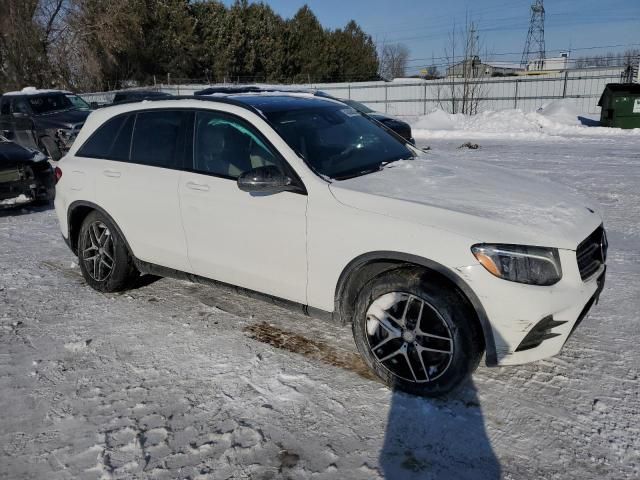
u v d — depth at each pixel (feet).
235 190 11.60
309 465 8.23
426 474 7.99
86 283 15.90
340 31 172.76
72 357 11.54
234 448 8.61
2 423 9.35
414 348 9.68
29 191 25.76
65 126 41.04
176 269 13.34
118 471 8.16
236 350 11.66
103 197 14.21
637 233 19.63
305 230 10.55
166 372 10.87
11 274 16.79
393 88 96.48
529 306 8.73
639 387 9.87
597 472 7.92
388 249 9.55
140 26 115.65
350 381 10.40
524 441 8.61
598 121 66.74
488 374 10.50
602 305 13.33
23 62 99.86
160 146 13.33
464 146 48.52
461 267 8.92
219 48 138.62
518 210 9.82
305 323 12.88
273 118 11.82
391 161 12.41
